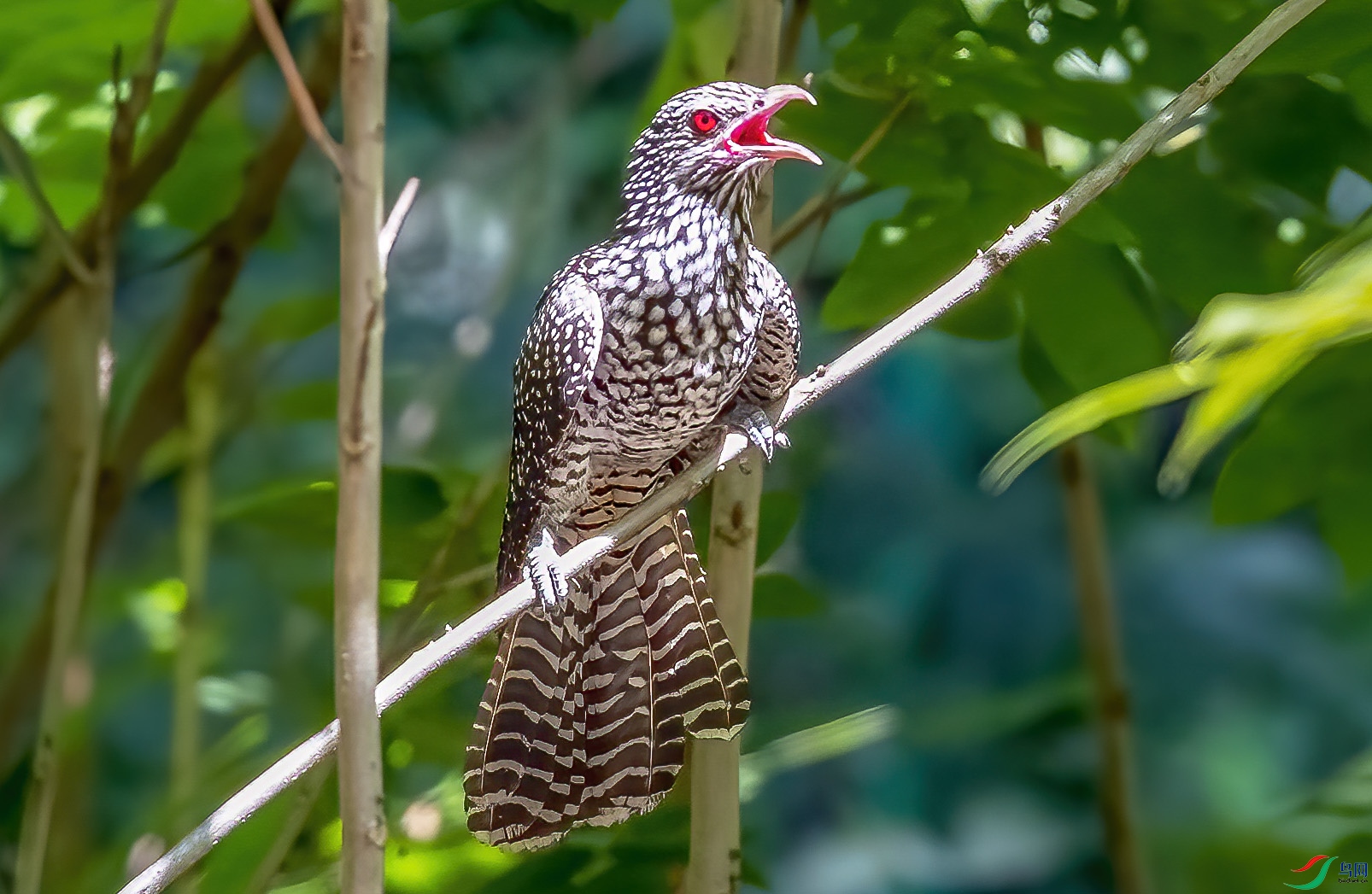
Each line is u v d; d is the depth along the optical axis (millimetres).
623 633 9016
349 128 8711
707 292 8984
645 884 9000
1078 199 8852
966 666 12070
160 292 10469
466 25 9477
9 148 8977
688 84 9250
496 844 8984
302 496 9055
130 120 8992
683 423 9008
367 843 8734
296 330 9383
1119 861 9156
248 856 9039
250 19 9117
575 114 10477
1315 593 12281
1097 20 9016
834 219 9664
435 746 9078
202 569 9258
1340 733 11727
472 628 8844
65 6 9086
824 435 10492
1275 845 9227
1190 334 6809
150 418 9156
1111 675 9164
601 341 8984
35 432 11461
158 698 10445
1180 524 12562
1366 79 8906
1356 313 5992
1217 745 11656
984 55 8969
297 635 9367
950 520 12500
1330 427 9000
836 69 8984
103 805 9711
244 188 9164
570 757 9008
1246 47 8836
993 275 8875
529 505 9016
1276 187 9062
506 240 11008
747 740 9141
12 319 9156
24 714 9180
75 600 8953
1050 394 9078
